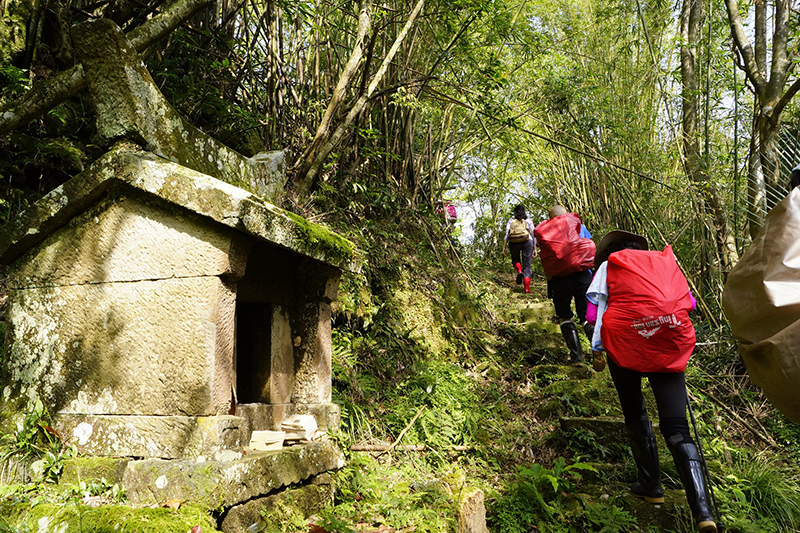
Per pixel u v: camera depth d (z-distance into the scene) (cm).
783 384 198
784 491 355
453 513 261
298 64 541
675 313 304
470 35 586
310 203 491
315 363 282
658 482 332
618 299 321
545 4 825
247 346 274
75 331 234
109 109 226
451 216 892
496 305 696
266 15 499
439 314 557
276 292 275
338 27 509
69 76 317
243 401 271
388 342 473
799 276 208
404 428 389
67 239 238
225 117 473
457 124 796
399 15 604
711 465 372
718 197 591
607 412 451
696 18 670
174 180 217
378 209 623
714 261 586
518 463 396
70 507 191
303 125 514
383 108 619
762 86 525
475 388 493
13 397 241
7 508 195
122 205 230
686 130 666
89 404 228
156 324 220
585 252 522
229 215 212
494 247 1285
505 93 856
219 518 201
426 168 741
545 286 896
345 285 453
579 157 919
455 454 390
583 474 374
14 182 396
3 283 359
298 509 233
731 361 515
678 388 309
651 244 673
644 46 800
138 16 453
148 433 214
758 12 552
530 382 527
